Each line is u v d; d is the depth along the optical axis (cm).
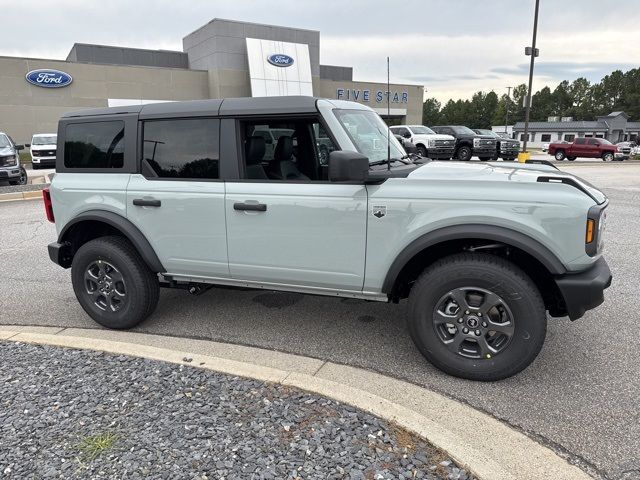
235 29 3478
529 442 265
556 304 344
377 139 388
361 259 342
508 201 305
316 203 344
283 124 387
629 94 11606
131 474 235
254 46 3494
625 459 252
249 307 478
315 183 349
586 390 318
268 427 268
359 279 347
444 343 331
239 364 341
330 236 346
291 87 3638
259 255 370
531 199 302
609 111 12219
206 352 382
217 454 247
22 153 3114
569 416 290
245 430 266
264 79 3522
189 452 249
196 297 509
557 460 251
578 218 296
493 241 327
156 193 389
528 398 310
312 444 253
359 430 263
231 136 369
